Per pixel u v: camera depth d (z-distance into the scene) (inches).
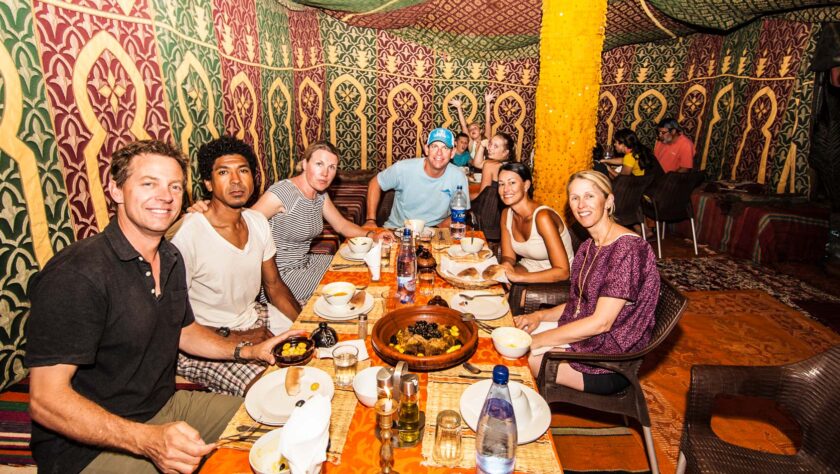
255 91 161.0
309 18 214.1
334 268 95.6
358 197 210.8
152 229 57.2
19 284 73.8
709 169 258.7
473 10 197.9
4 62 69.9
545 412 50.4
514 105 258.2
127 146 56.5
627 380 77.0
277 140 183.3
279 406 51.2
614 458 90.4
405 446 46.1
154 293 59.1
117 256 55.7
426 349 59.1
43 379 49.6
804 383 64.8
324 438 37.5
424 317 66.5
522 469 43.2
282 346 63.0
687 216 208.1
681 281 181.0
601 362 74.5
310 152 107.2
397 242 113.6
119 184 56.2
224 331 85.0
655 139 274.4
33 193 75.3
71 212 83.0
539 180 162.2
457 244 112.8
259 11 163.0
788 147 216.2
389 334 63.2
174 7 111.7
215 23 132.2
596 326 76.2
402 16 200.2
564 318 86.9
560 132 152.6
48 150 78.0
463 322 64.1
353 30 230.4
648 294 75.8
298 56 203.2
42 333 49.8
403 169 135.4
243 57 151.1
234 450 45.3
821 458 62.2
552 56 148.3
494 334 64.0
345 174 240.8
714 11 176.6
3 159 70.4
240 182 82.3
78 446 54.7
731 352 130.7
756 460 62.7
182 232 80.6
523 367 59.8
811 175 208.4
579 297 85.4
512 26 207.6
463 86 251.3
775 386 66.0
